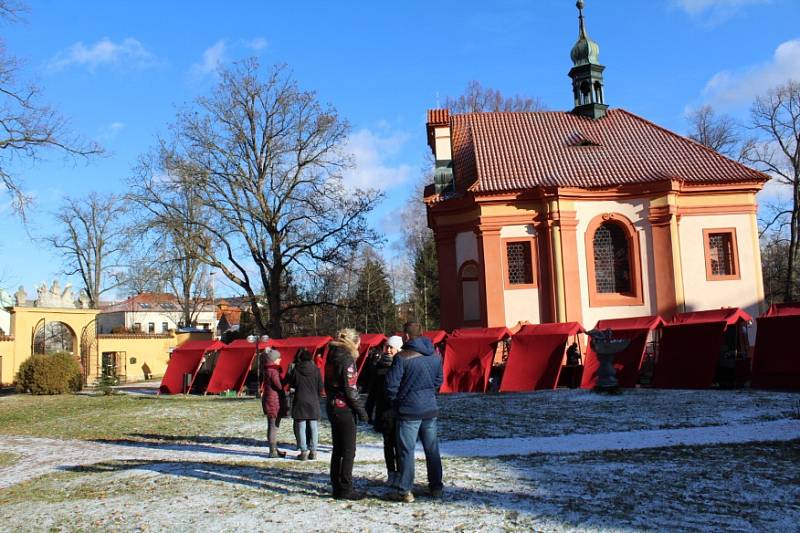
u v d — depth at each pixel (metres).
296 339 26.42
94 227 60.47
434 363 7.86
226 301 80.81
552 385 21.92
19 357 34.69
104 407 22.84
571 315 27.84
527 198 28.69
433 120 34.19
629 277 28.94
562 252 28.14
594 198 28.83
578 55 35.88
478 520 6.74
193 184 34.69
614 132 33.53
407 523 6.72
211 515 7.34
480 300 28.97
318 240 36.78
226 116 35.72
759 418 13.62
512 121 35.06
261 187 36.75
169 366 29.66
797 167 41.31
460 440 12.56
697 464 9.42
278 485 8.82
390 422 9.23
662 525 6.44
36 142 23.97
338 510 7.32
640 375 23.41
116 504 8.12
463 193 29.98
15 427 18.97
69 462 12.52
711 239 29.31
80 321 37.72
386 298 59.88
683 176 29.09
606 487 8.10
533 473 9.07
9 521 7.68
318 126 36.78
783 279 49.59
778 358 19.19
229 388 27.02
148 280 35.34
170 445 13.96
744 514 6.81
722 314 20.91
